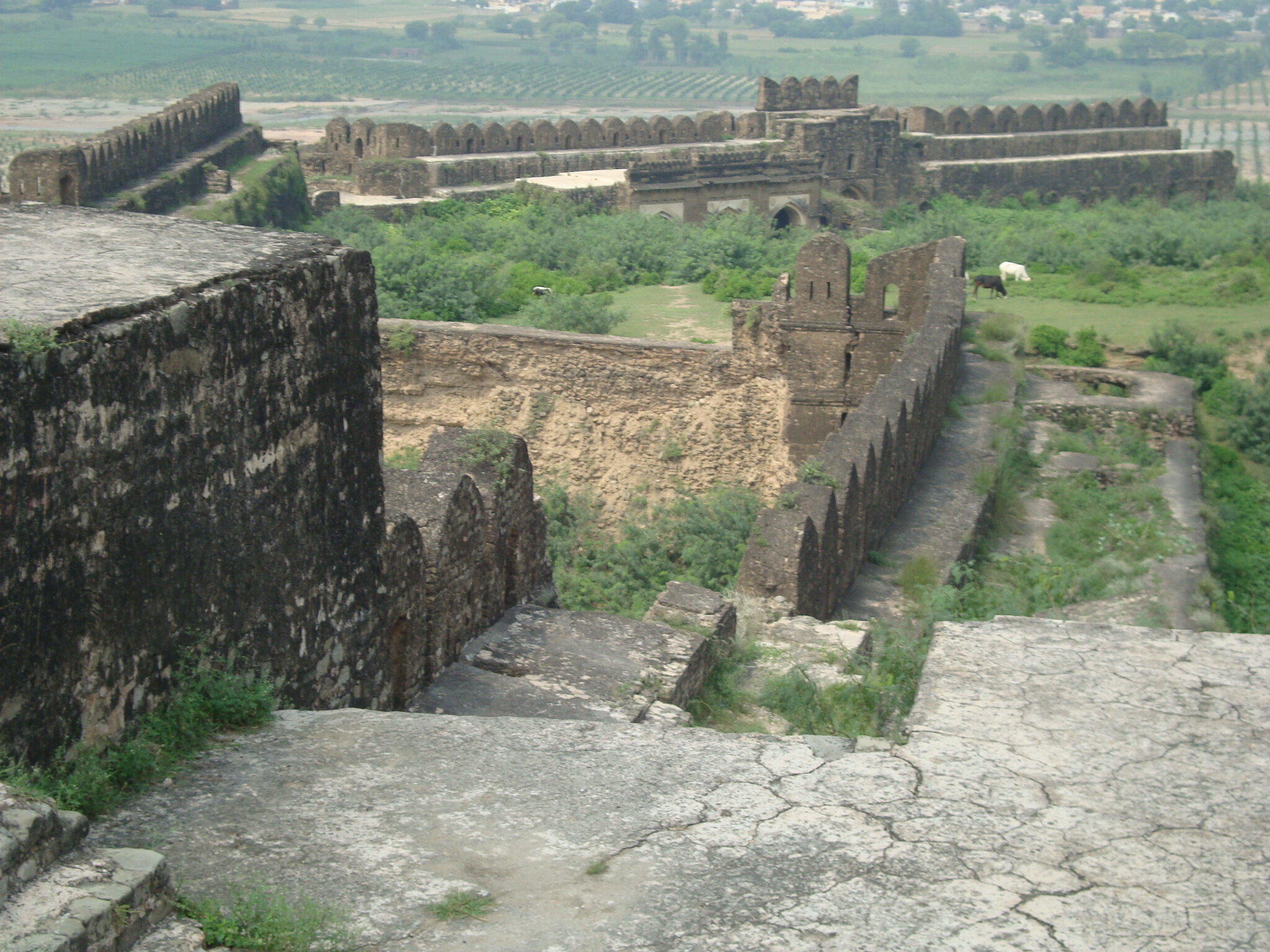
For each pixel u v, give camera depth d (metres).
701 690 9.77
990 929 4.20
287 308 6.33
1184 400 28.17
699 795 5.00
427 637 8.40
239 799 5.01
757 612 12.73
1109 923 4.23
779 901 4.33
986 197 66.69
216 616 5.88
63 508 4.87
